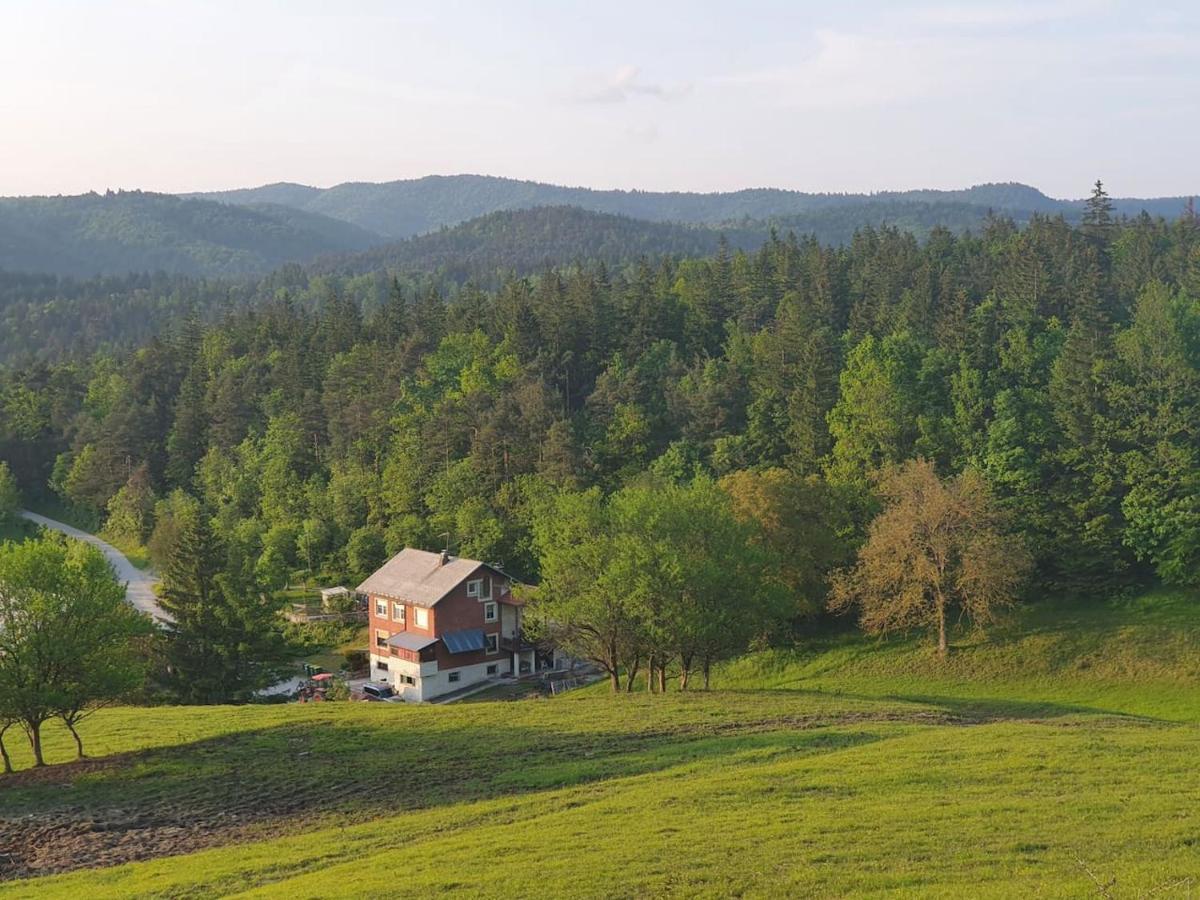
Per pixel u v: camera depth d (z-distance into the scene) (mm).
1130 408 70250
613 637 51188
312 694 66938
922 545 63344
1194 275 113125
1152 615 62969
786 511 66750
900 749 30203
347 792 31688
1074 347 76625
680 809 25078
